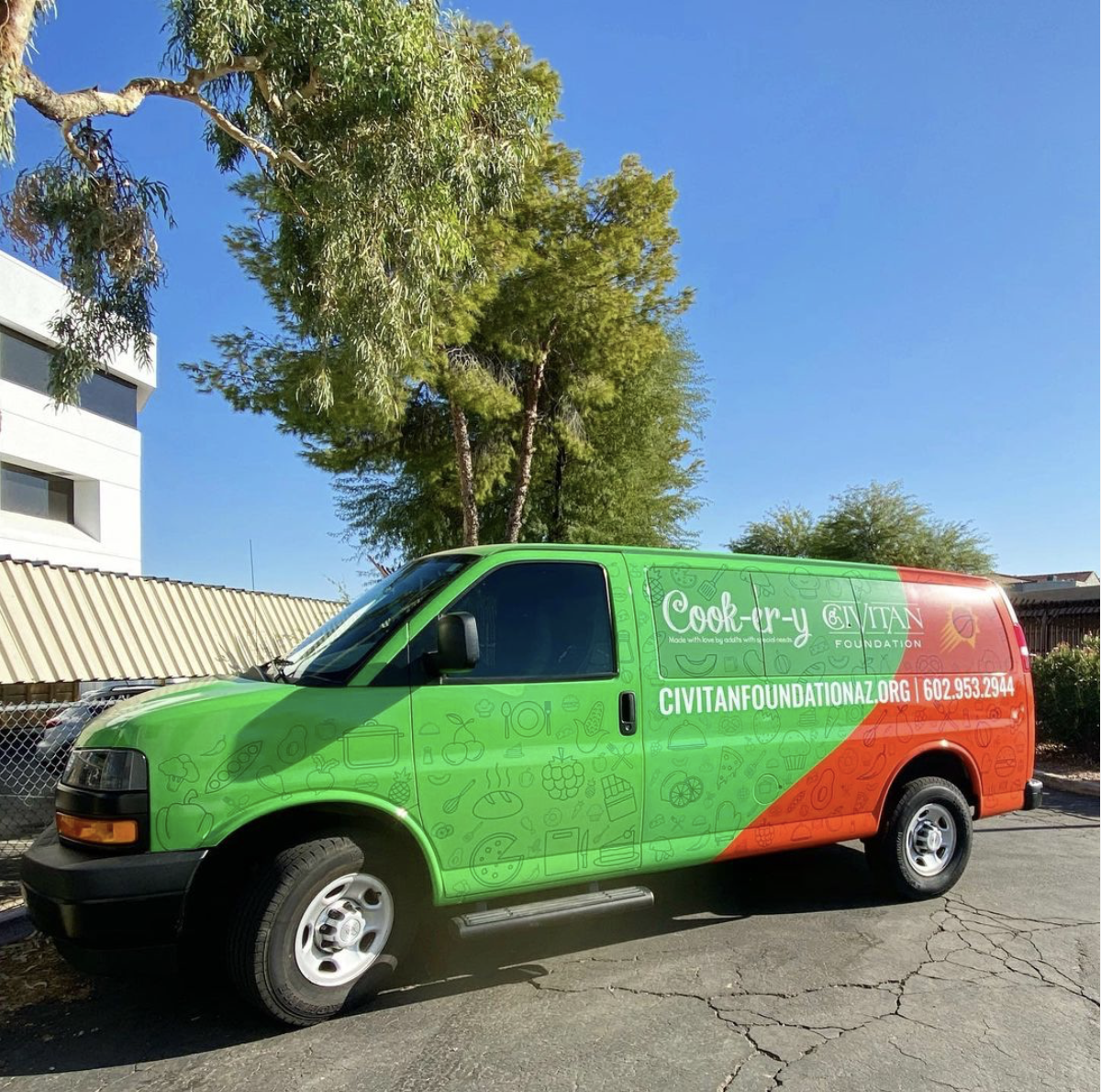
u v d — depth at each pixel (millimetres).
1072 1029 3895
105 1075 3490
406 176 7895
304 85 7824
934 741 5797
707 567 5219
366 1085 3391
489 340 15664
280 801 3758
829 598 5621
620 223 15867
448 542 20578
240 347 14086
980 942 4984
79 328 8367
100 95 6617
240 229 12711
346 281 8039
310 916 3846
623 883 5281
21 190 7453
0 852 7383
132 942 3490
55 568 11688
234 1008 4074
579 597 4734
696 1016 3994
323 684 4074
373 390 8602
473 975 4477
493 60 12984
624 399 20172
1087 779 10484
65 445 24734
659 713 4766
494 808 4227
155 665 11625
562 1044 3717
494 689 4320
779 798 5133
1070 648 12500
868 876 6332
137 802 3578
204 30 6762
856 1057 3623
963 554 28609
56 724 9445
